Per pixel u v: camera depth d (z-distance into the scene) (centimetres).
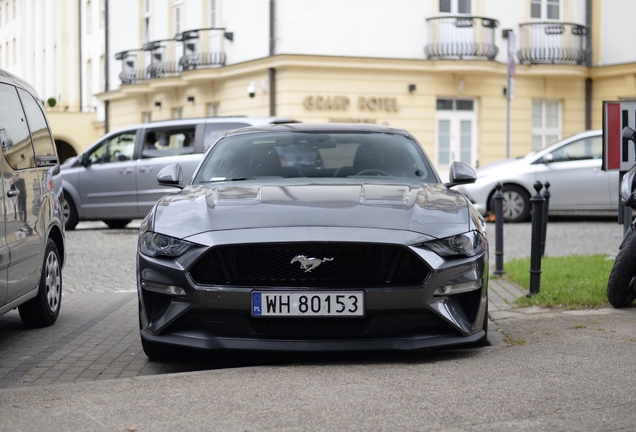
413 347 471
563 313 645
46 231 639
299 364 484
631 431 348
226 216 497
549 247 1204
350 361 496
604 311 648
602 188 1608
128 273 1007
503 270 884
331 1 2302
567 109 2591
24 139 611
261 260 477
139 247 505
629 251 644
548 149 1639
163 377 452
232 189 555
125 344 590
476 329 494
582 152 1627
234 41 2511
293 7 2278
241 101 2484
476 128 2469
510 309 677
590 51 2605
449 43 2392
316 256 474
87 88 4109
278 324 479
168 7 2911
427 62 2362
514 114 2519
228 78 2542
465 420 366
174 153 1516
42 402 402
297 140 648
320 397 406
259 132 668
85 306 763
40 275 626
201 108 2708
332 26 2308
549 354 497
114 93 3338
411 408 385
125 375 502
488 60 2384
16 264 562
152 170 1526
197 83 2708
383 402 396
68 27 4372
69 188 1588
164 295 491
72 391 423
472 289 489
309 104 2288
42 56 4812
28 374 506
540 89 2553
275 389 422
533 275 715
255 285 474
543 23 2527
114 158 1570
